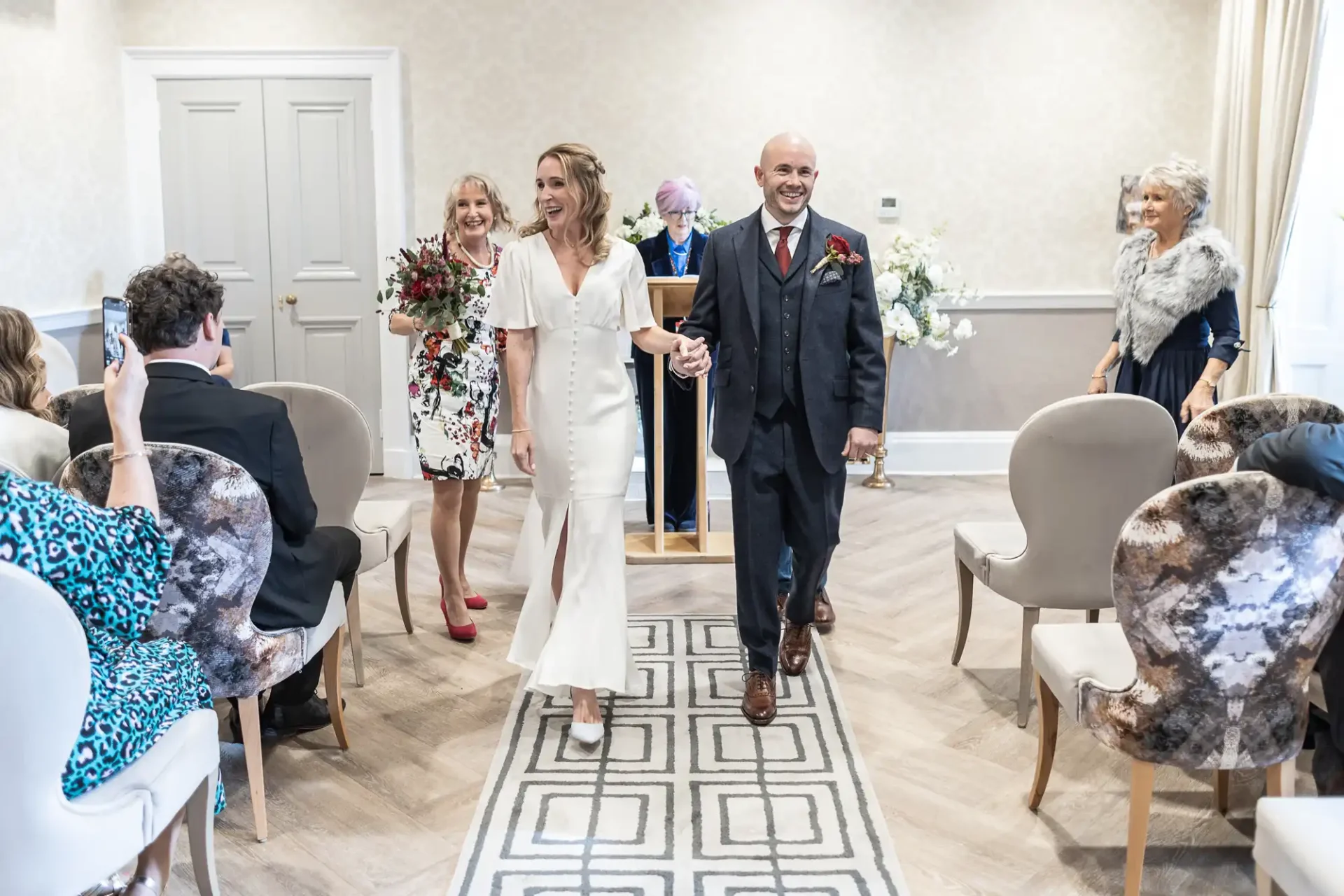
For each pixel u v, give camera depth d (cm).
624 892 232
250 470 242
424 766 290
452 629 377
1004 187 618
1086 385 636
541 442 295
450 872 242
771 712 312
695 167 611
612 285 287
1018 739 306
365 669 353
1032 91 611
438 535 372
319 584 264
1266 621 203
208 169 609
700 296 312
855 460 309
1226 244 366
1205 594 202
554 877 237
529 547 311
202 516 225
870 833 254
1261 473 194
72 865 165
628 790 275
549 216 285
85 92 561
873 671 353
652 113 607
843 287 302
